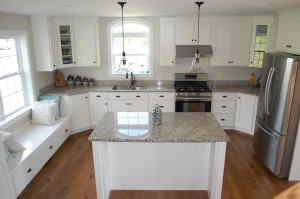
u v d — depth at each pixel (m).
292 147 3.44
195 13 4.61
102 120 3.28
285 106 3.30
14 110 4.12
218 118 5.25
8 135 3.27
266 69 3.86
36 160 3.52
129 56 5.68
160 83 5.70
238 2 2.95
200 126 3.07
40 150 3.63
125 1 2.73
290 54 3.91
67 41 5.15
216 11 4.25
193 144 3.11
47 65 4.74
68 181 3.49
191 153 3.15
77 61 5.31
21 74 4.36
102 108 5.25
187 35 5.14
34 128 4.22
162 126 3.06
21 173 3.14
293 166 3.46
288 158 3.48
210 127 3.04
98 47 5.33
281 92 3.38
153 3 2.97
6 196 2.86
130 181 3.29
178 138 2.70
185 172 3.23
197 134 2.81
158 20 5.36
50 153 4.00
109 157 3.19
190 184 3.29
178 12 4.36
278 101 3.45
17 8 3.29
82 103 5.12
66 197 3.15
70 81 5.62
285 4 3.19
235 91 5.05
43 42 4.63
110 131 2.89
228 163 3.98
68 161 4.04
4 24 3.75
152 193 3.25
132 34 5.57
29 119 4.42
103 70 5.69
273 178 3.57
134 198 3.15
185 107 5.14
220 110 5.19
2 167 2.77
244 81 5.63
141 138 2.70
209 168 3.17
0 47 3.77
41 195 3.19
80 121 5.18
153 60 5.62
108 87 5.46
